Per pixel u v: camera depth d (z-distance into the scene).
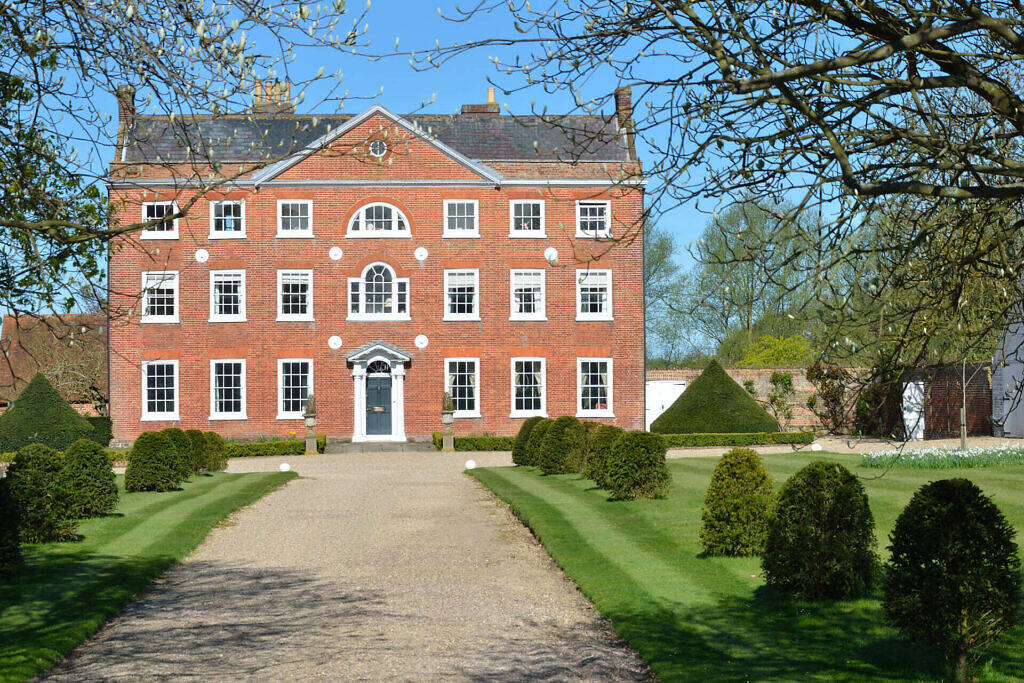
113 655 10.05
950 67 6.52
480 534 17.89
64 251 9.16
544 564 14.94
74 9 7.73
